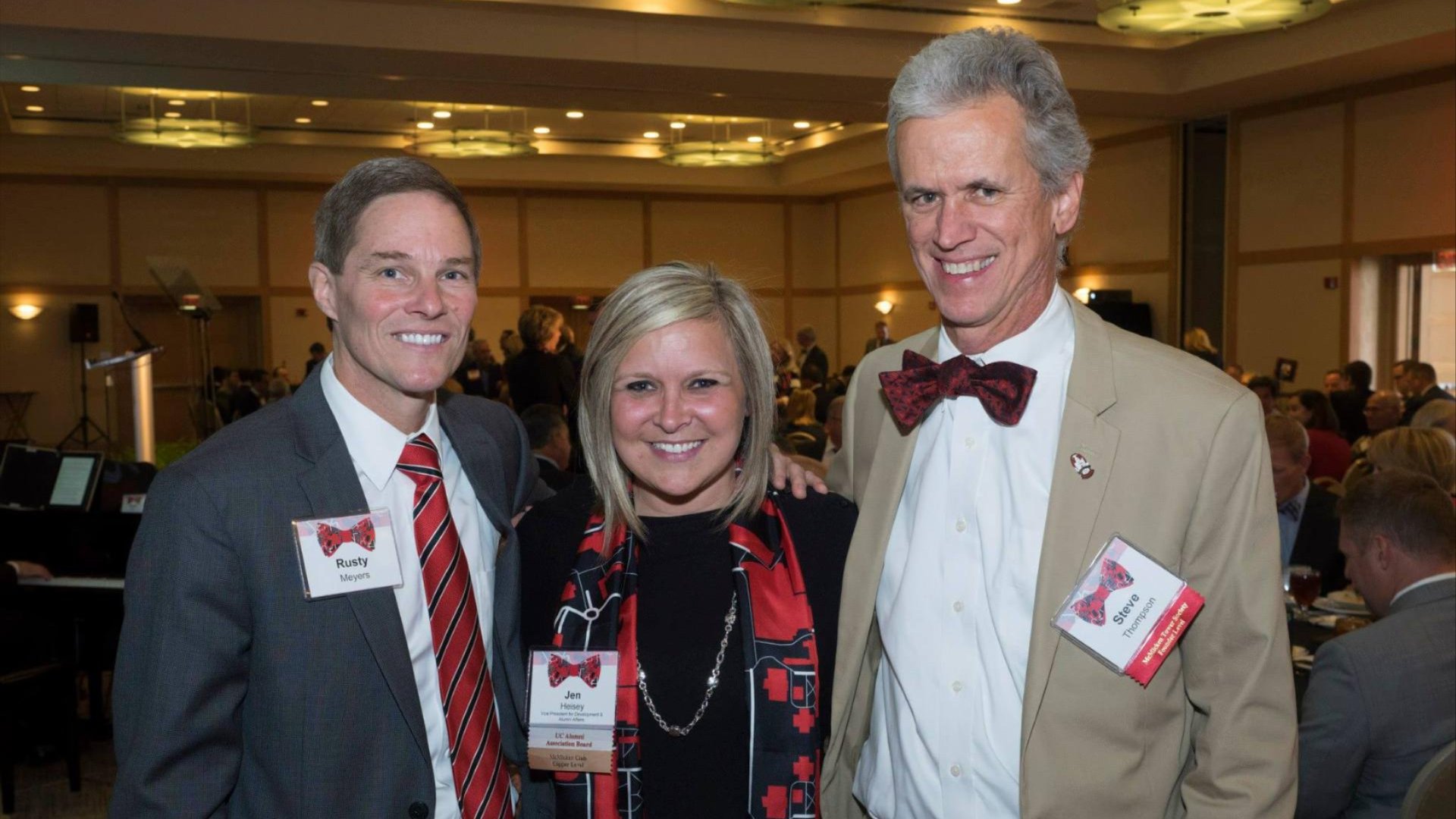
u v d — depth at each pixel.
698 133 15.46
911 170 1.40
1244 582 1.36
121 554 4.88
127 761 1.40
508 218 17.59
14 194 15.23
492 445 1.78
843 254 18.80
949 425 1.55
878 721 1.62
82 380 15.59
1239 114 11.52
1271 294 11.30
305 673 1.46
